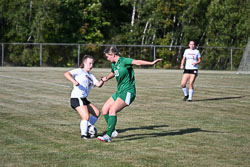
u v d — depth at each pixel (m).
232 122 14.95
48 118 15.12
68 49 62.75
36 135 12.14
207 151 10.48
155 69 63.94
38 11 64.75
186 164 9.24
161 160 9.57
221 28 71.12
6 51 61.19
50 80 33.56
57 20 67.00
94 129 12.03
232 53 65.62
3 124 13.80
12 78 35.25
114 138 12.02
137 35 73.38
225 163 9.37
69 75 11.86
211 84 33.66
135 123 14.53
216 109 18.47
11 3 65.50
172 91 26.61
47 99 20.80
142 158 9.73
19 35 66.12
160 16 72.12
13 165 9.00
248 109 18.55
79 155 9.94
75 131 12.84
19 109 17.27
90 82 12.22
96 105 19.17
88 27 74.44
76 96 12.12
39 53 61.56
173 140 11.77
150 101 21.12
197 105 19.81
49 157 9.69
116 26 79.38
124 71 11.60
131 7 80.25
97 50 64.00
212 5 70.62
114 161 9.44
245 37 71.69
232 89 29.02
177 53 68.44
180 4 72.38
